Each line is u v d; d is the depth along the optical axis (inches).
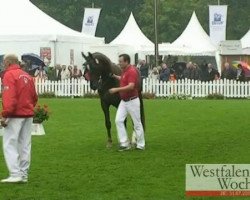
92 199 484.4
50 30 1734.7
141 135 717.3
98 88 732.7
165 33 3380.9
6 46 1683.1
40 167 612.4
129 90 700.0
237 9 3462.1
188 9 3442.4
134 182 544.1
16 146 535.8
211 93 1603.1
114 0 3491.6
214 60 2493.8
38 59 1679.4
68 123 978.1
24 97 532.4
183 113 1138.7
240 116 1090.1
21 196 494.9
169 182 543.2
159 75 1624.0
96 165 623.2
